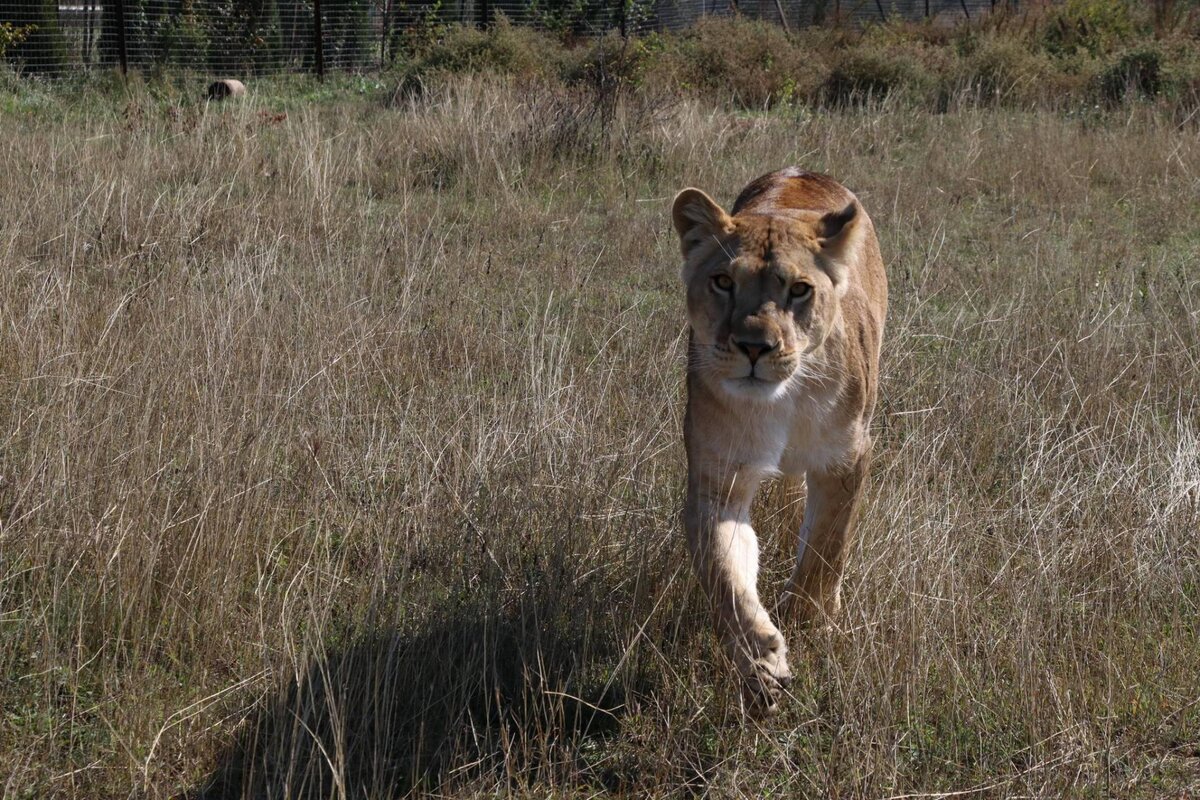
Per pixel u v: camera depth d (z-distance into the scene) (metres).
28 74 39.34
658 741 8.08
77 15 44.09
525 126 25.89
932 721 8.26
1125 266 17.72
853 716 7.77
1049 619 8.82
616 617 9.05
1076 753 7.62
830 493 9.01
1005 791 7.41
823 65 39.94
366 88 40.75
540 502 10.09
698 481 8.55
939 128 29.95
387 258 17.36
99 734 7.89
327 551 9.39
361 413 11.89
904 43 44.50
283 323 13.51
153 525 9.31
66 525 9.27
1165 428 12.00
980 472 11.50
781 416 8.51
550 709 8.24
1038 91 36.06
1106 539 9.67
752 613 7.95
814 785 7.52
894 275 17.33
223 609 8.88
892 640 8.52
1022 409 12.18
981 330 14.44
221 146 23.64
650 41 41.31
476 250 18.66
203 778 7.61
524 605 8.90
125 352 12.27
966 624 8.74
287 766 7.55
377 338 13.92
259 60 45.38
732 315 8.20
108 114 29.39
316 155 23.33
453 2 51.31
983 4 60.47
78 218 17.56
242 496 9.82
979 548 9.89
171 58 43.50
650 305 16.56
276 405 11.26
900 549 9.36
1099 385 12.71
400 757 7.86
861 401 8.95
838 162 25.89
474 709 8.47
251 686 8.34
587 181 24.06
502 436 10.82
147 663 8.46
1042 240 19.72
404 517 9.80
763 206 10.05
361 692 8.05
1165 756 7.83
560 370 12.08
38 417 10.63
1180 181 24.23
